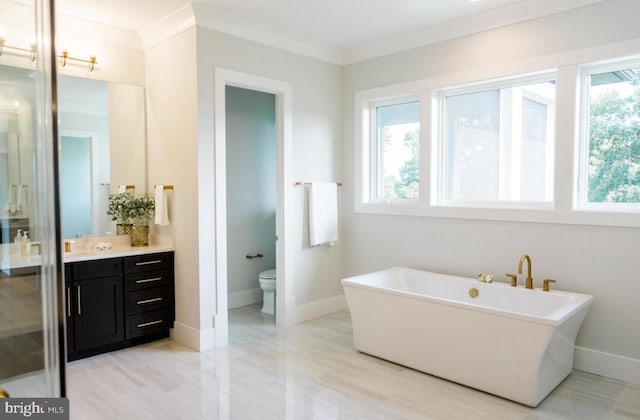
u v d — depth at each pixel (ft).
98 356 11.23
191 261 11.85
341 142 15.42
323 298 15.03
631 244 9.67
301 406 8.69
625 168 10.07
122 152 12.80
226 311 12.17
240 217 16.43
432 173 13.08
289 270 13.84
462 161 12.93
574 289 10.51
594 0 9.90
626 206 9.99
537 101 11.41
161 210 12.31
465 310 9.40
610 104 10.24
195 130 11.45
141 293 11.88
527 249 11.23
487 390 9.26
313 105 14.37
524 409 8.61
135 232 12.66
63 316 4.65
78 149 12.02
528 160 11.64
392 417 8.29
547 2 10.49
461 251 12.51
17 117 5.09
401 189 14.43
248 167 16.65
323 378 10.00
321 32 13.01
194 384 9.63
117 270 11.39
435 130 13.10
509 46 11.30
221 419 8.18
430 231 13.16
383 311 10.92
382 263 14.47
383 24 12.34
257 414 8.36
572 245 10.50
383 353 11.06
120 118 12.75
